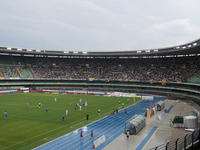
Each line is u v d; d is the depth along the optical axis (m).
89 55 94.19
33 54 96.00
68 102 57.03
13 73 87.00
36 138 26.38
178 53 78.94
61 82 92.50
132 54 85.25
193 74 69.56
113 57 100.00
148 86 80.94
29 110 44.50
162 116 40.22
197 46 58.56
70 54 91.88
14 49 83.62
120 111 45.81
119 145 24.25
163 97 73.62
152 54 84.81
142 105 54.78
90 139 26.34
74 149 22.89
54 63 99.56
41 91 84.12
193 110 46.84
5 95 71.62
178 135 27.02
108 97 70.62
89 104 54.50
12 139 25.88
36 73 92.00
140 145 24.16
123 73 90.19
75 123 34.25
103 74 92.25
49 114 40.66
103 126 32.75
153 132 29.34
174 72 78.75
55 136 27.27
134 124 28.84
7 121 34.75
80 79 91.00
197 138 14.66
